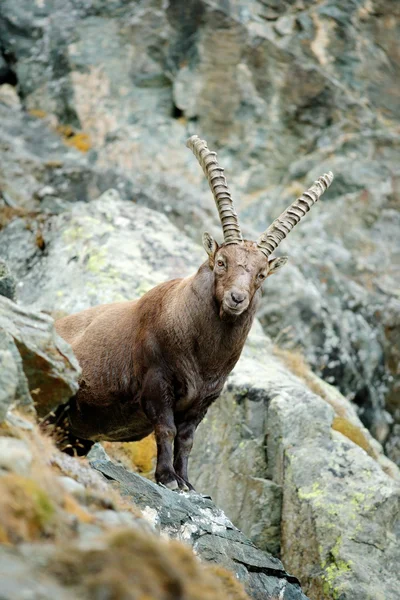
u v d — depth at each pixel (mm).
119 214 40312
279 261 23641
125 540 11109
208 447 30594
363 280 48250
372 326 45344
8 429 14258
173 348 22578
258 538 27875
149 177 47469
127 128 50188
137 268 36906
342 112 52906
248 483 29047
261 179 50844
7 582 9891
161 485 21125
